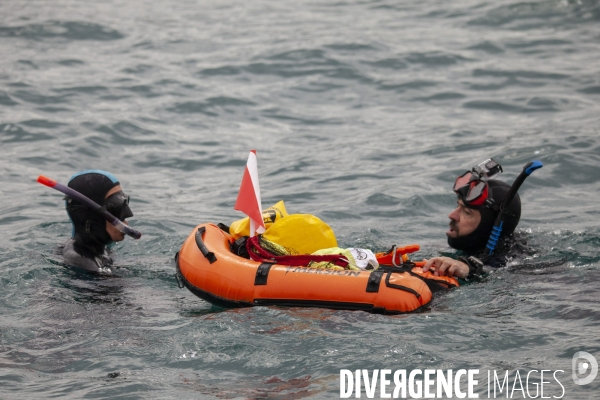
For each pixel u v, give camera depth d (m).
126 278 13.97
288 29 40.72
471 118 26.95
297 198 19.66
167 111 27.86
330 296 11.63
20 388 9.41
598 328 10.70
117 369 9.95
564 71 32.12
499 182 14.50
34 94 28.89
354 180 21.00
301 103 29.39
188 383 9.50
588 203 18.42
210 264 12.45
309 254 12.51
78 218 14.27
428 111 28.05
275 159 23.30
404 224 17.53
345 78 32.19
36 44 37.00
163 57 35.34
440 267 13.04
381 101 29.48
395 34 38.94
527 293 12.31
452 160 22.31
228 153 24.02
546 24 39.91
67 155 22.88
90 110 27.39
